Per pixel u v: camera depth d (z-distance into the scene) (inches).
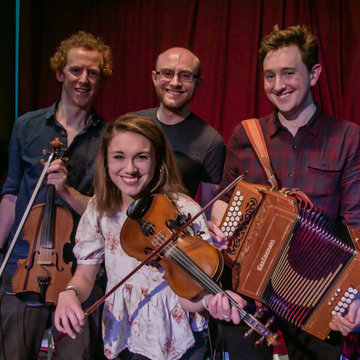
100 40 91.4
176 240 61.0
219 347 77.8
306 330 69.6
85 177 85.0
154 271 63.4
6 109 150.3
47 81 150.1
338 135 79.1
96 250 68.9
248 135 83.2
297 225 68.2
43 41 150.3
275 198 70.6
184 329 62.7
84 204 80.6
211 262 59.8
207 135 94.3
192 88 93.3
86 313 62.2
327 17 130.5
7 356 78.8
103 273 80.6
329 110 131.2
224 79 139.5
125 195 66.9
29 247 77.7
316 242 67.9
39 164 84.9
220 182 94.6
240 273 71.1
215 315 59.5
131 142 63.4
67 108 86.7
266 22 134.6
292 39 77.0
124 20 146.3
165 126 94.9
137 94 146.8
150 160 64.5
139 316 63.3
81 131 85.5
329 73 131.3
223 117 140.5
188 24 139.9
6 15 148.3
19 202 86.2
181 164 92.4
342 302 67.4
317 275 68.4
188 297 59.7
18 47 150.1
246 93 137.5
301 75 77.0
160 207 62.7
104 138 66.4
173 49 94.6
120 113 148.8
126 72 147.3
